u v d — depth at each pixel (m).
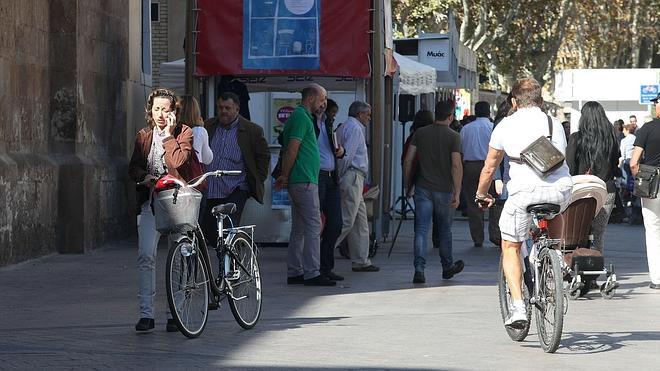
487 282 20.12
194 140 16.45
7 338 13.86
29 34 22.70
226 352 12.99
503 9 69.31
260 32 24.45
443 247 20.31
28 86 22.69
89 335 14.11
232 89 25.20
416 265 19.89
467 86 48.91
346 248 24.23
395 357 12.71
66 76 24.11
